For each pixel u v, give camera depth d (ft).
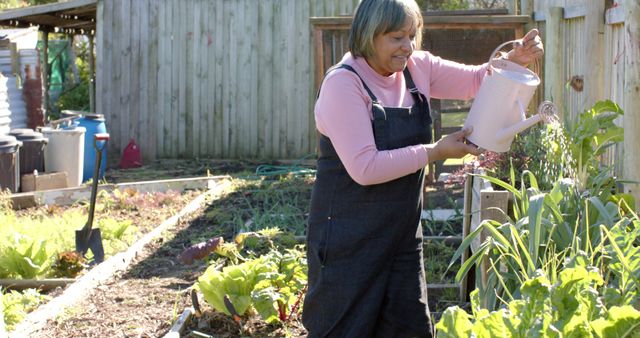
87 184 36.22
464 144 10.84
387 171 10.28
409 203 10.98
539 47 11.68
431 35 29.35
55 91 70.18
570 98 24.93
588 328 9.27
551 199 13.17
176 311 17.38
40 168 35.70
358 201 10.84
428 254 22.00
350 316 11.08
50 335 16.42
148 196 31.96
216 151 46.68
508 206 16.15
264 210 29.50
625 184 17.26
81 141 36.73
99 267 20.74
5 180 33.55
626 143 16.88
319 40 29.58
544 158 17.98
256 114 46.26
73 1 46.93
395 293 11.19
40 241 20.77
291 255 16.84
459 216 24.97
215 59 46.32
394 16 10.27
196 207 31.01
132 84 46.75
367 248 10.89
